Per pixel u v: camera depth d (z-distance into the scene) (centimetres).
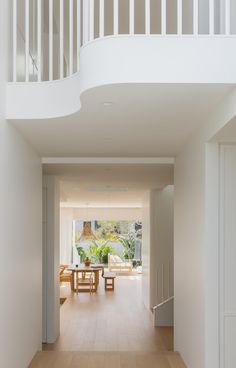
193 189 522
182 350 592
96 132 498
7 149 435
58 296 860
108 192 1192
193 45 335
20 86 432
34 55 594
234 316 459
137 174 816
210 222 458
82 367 546
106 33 686
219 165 463
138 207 1888
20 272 494
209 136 431
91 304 1191
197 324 495
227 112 359
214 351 455
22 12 519
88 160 679
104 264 2286
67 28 705
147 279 1141
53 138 529
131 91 350
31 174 574
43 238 812
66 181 928
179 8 346
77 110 402
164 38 334
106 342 796
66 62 769
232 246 463
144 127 476
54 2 627
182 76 333
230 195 464
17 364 478
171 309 926
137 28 670
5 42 425
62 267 1745
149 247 1116
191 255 535
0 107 406
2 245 412
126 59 333
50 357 579
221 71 335
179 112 416
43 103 429
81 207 1939
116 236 2384
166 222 1107
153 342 796
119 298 1298
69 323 952
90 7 353
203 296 464
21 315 498
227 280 461
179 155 640
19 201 491
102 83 334
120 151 627
